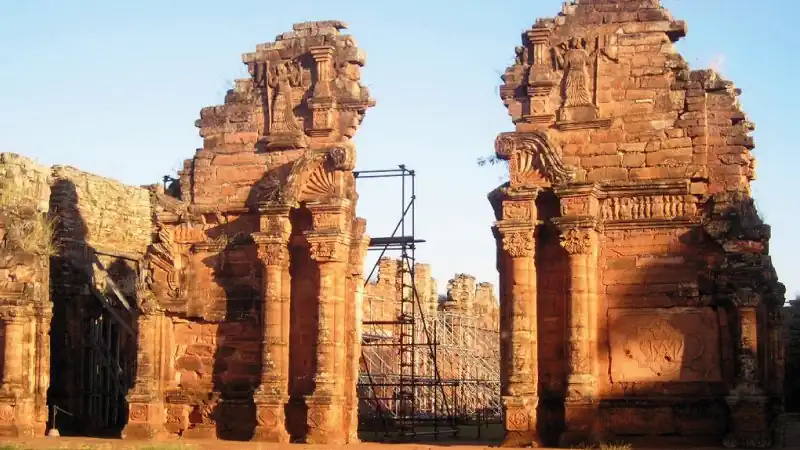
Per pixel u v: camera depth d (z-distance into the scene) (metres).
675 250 39.50
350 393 42.28
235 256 43.41
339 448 37.81
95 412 51.44
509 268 39.84
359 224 43.53
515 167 40.34
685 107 39.88
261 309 42.44
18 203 46.72
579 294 39.03
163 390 43.09
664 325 39.28
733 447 37.41
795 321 63.75
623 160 40.06
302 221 42.78
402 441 48.12
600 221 39.84
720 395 38.56
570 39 40.88
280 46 43.84
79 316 50.06
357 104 42.84
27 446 36.72
